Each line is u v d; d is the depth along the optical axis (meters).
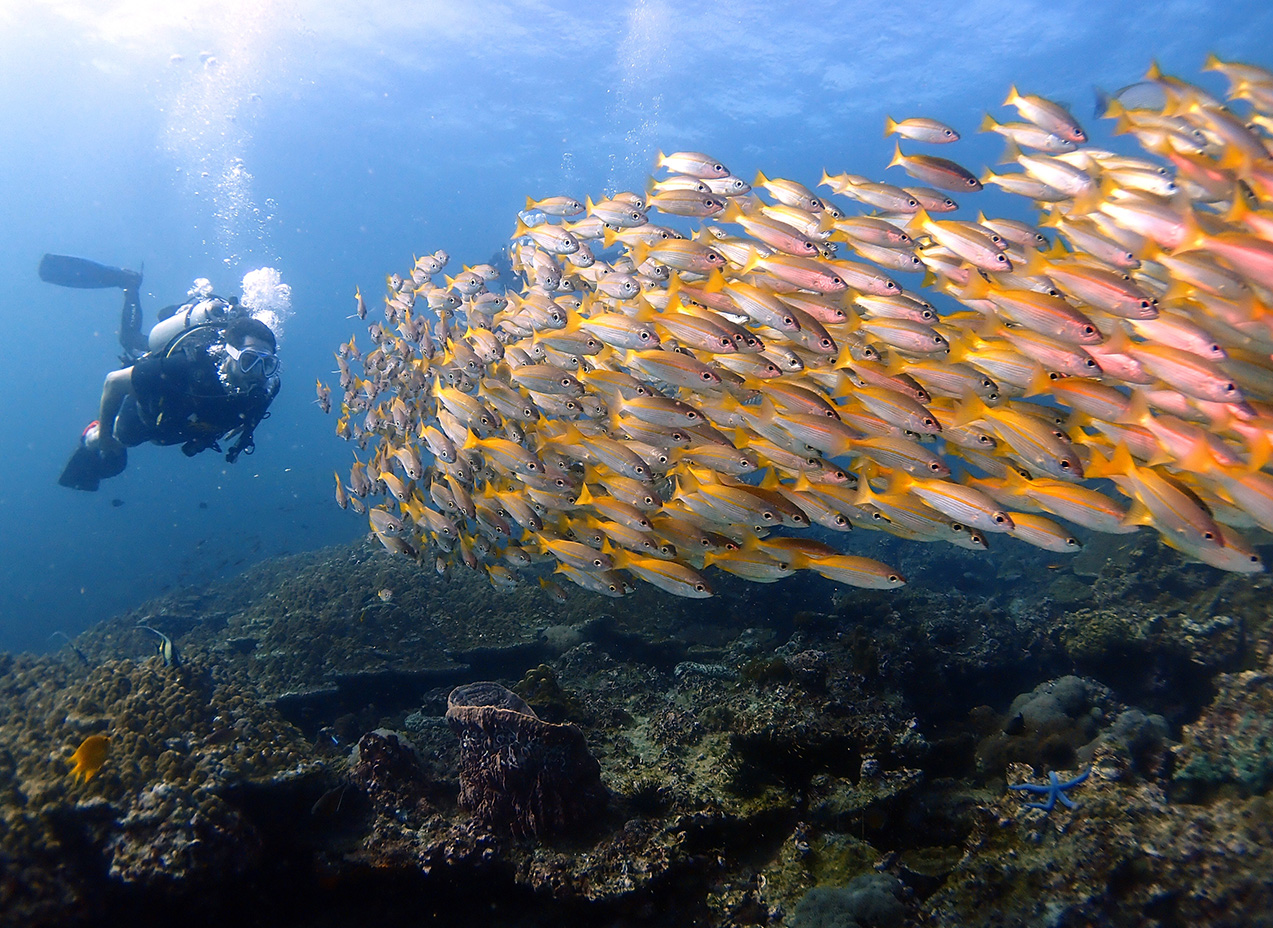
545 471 1.66
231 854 1.32
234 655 2.75
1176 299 1.29
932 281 1.76
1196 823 1.21
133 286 4.10
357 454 2.67
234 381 2.57
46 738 1.54
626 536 1.57
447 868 1.47
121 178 20.41
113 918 1.27
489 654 2.46
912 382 1.48
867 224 1.76
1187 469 1.14
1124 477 1.15
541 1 9.03
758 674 1.92
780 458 1.52
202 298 2.88
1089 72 9.91
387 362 2.38
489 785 1.54
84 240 27.66
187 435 2.74
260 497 17.19
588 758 1.56
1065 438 1.25
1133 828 1.25
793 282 1.67
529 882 1.45
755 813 1.55
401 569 3.11
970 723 1.98
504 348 1.90
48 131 16.47
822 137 12.34
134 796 1.35
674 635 2.57
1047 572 3.56
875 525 1.47
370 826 1.56
